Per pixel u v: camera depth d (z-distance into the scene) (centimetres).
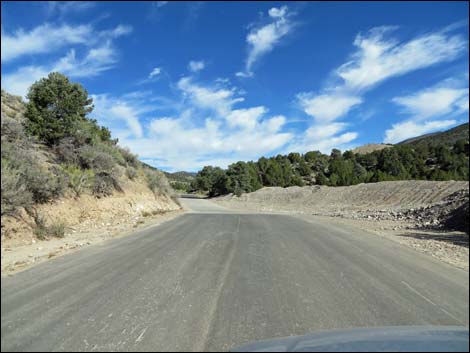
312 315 478
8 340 384
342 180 5534
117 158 2194
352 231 1458
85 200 1492
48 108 1675
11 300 514
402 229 1681
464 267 827
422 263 853
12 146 1228
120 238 1104
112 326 426
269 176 7306
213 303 519
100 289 571
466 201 1936
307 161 9562
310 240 1158
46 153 1549
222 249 954
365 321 459
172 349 369
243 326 434
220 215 2170
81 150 1723
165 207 2445
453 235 1466
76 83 1781
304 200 4831
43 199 1222
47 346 371
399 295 580
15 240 952
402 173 5753
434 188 3284
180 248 951
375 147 15700
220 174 7488
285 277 677
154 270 704
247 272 709
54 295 538
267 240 1134
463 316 486
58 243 988
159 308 492
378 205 3475
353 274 714
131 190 2045
